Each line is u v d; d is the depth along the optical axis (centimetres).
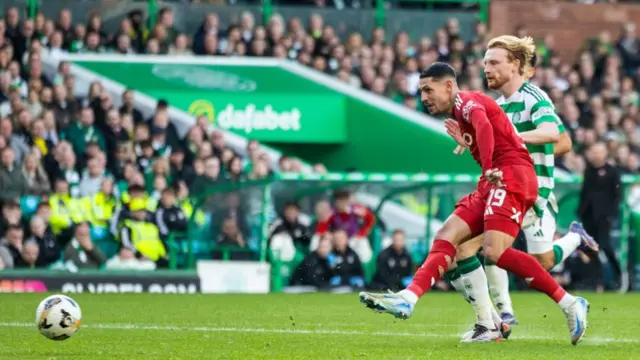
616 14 6494
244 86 5131
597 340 2134
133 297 3472
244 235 4119
